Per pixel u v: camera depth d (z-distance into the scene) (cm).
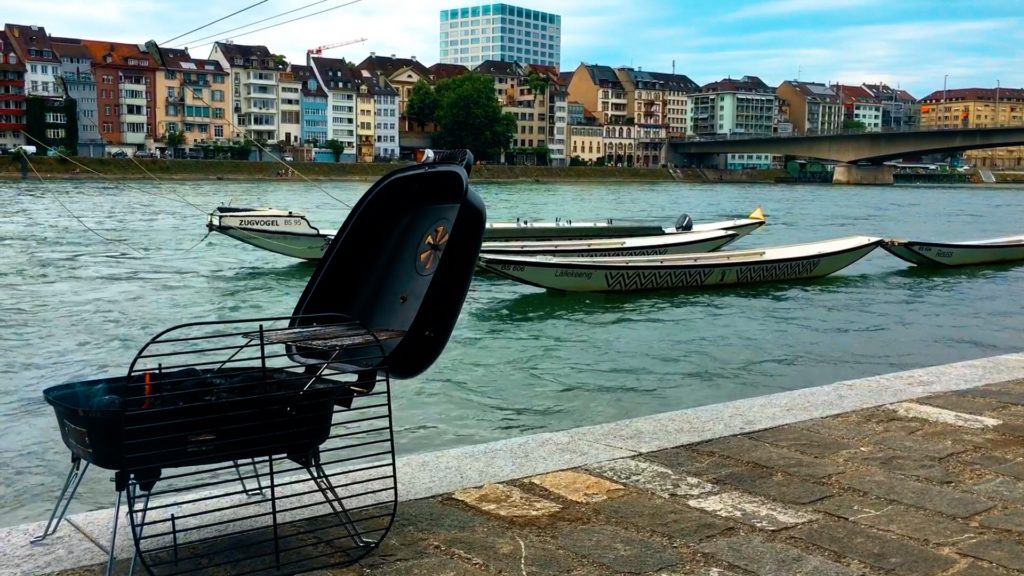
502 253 2697
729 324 1994
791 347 1750
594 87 16062
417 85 12731
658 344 1748
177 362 1465
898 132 10244
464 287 423
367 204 473
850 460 542
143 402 387
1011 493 490
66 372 1461
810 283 2719
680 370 1523
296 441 389
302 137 11825
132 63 10581
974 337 1908
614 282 2402
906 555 412
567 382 1416
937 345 1816
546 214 5441
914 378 758
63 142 9862
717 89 16925
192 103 10850
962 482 507
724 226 3728
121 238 3703
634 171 12581
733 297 2406
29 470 954
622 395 1348
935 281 2812
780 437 586
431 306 420
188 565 391
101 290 2394
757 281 2639
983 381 747
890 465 534
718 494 484
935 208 6925
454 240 416
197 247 3412
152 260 3033
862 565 401
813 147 11125
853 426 612
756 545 420
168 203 5803
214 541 418
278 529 433
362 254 486
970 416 639
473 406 1257
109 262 2967
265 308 2148
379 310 472
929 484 503
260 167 9131
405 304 457
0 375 1434
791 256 2711
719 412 646
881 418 633
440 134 12575
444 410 1229
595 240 2997
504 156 13525
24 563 394
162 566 389
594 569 393
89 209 5238
